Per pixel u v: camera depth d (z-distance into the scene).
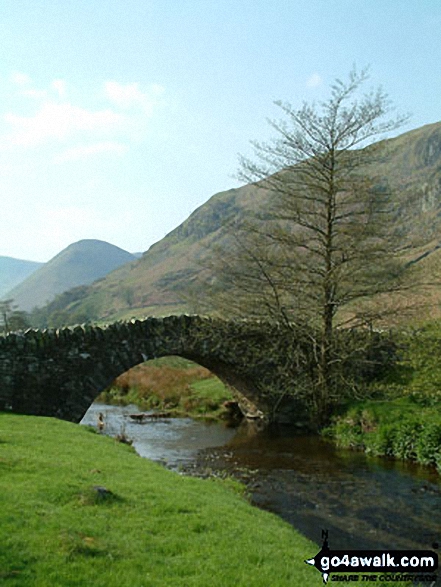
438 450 18.42
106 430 25.88
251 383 27.27
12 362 20.45
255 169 24.47
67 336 21.75
